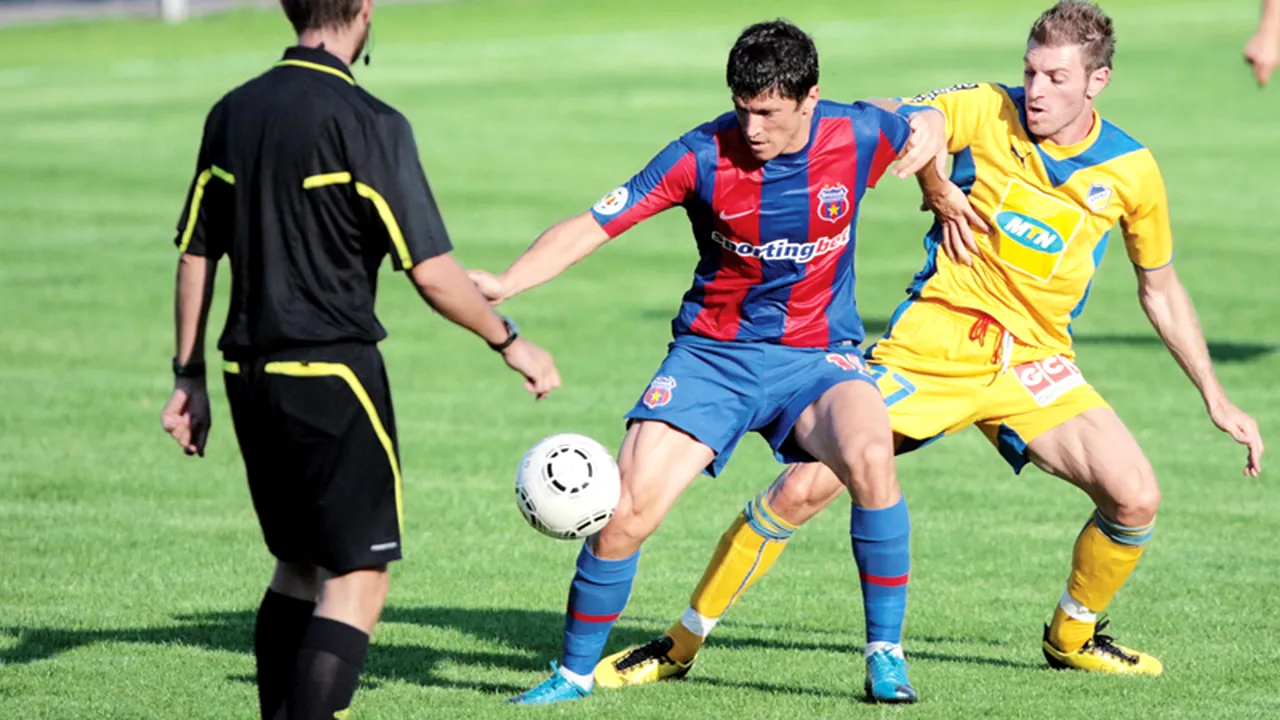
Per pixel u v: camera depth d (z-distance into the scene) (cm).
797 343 2102
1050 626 2253
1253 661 2289
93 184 8481
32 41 17212
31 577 2709
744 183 2008
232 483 3466
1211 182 8338
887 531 2012
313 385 1666
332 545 1683
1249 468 2295
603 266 6650
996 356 2277
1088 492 2212
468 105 11450
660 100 11588
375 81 12962
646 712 2025
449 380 4581
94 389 4409
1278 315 5512
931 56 13425
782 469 3691
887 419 2045
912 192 8512
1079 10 2183
